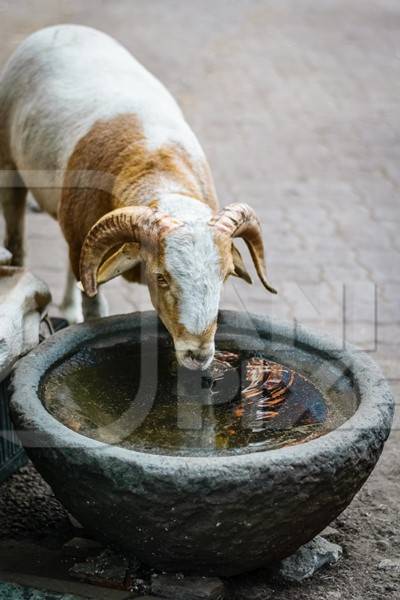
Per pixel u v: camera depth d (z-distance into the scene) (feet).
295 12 50.42
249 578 14.46
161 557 13.29
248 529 12.71
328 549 14.97
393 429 18.69
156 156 16.55
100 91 18.13
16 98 19.81
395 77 41.91
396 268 25.80
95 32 20.25
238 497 12.36
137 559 14.11
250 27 46.78
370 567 14.99
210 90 38.83
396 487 17.17
